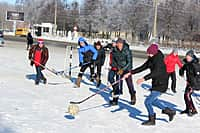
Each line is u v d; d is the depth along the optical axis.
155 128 8.41
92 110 9.78
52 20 93.75
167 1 65.62
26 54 27.69
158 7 64.94
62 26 91.38
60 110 9.47
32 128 7.61
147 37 68.81
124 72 10.63
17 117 8.45
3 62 20.92
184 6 65.38
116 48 10.74
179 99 12.44
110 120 8.84
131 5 71.19
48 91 12.21
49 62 22.56
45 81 13.89
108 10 78.12
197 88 9.91
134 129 8.17
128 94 12.67
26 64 20.55
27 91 11.95
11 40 51.41
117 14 74.50
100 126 8.18
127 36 76.12
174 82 13.87
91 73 15.33
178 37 65.12
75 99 11.08
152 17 66.19
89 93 12.35
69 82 14.69
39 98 10.88
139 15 68.81
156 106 11.05
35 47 13.65
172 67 13.73
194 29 64.50
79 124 8.22
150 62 8.58
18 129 7.47
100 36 83.06
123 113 9.70
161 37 72.56
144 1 68.69
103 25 77.94
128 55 10.62
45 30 82.19
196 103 12.02
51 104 10.12
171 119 9.15
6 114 8.64
